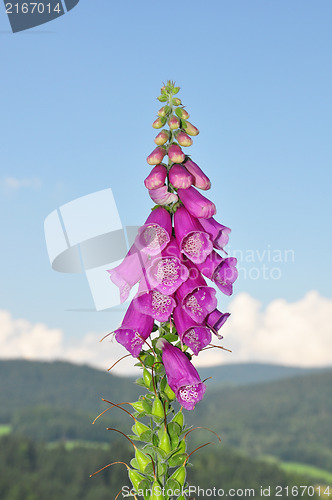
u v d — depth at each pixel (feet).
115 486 125.80
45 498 126.52
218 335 11.68
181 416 11.47
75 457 133.90
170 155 11.71
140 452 11.41
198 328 11.66
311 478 137.49
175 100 12.37
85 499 120.16
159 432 11.37
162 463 11.27
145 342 11.39
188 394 11.12
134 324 11.44
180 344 11.84
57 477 129.59
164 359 11.28
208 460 134.92
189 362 11.28
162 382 11.62
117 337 11.43
